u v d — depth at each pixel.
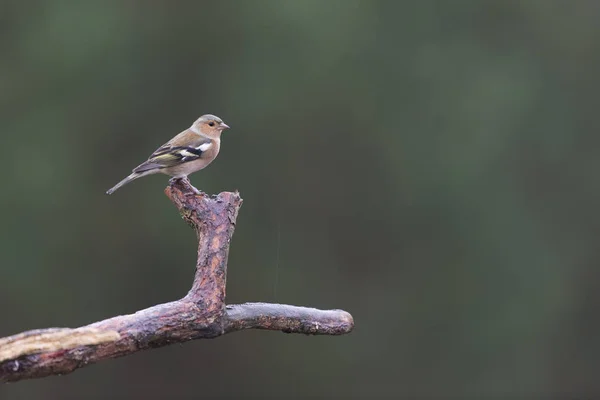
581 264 20.48
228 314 5.34
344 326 5.91
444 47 20.42
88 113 18.86
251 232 19.41
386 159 19.78
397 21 20.20
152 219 18.92
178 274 19.09
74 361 4.59
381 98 19.88
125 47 18.92
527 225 20.22
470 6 20.66
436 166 19.70
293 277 19.55
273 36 19.52
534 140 20.58
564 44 21.36
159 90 19.28
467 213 19.72
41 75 18.80
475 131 19.97
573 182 20.75
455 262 19.81
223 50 19.61
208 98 19.44
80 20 18.73
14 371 4.43
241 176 19.38
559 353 20.09
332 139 19.72
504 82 20.28
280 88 19.39
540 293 19.97
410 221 19.80
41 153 18.53
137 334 4.88
